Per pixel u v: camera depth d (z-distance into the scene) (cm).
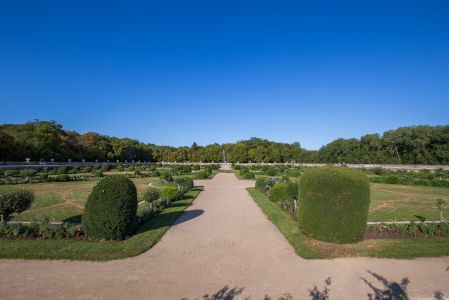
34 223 786
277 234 828
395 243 713
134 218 777
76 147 6053
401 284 510
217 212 1152
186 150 9269
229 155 8069
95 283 502
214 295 464
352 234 707
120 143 7556
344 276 542
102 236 721
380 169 3453
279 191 1357
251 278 532
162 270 564
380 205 1373
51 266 575
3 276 526
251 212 1152
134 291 475
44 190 1903
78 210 1222
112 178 754
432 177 2853
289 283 511
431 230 795
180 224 949
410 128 5459
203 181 2734
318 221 728
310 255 643
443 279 531
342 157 6047
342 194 706
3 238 726
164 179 2317
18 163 4250
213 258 635
